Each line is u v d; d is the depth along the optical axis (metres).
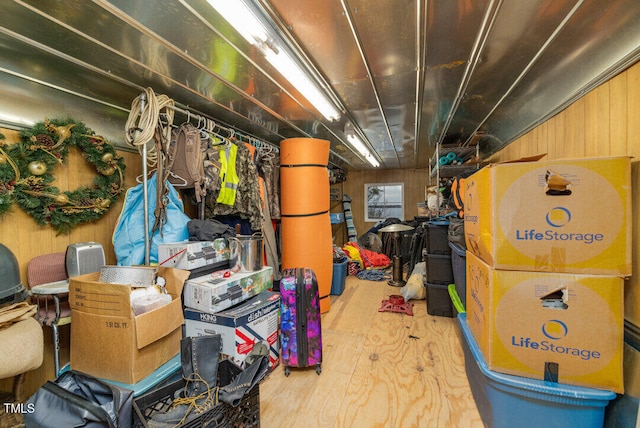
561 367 1.24
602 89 1.44
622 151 1.30
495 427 1.34
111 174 2.16
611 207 1.17
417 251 4.40
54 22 1.33
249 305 1.96
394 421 1.50
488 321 1.37
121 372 1.36
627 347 1.21
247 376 1.35
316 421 1.51
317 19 1.41
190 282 1.87
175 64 1.75
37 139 1.67
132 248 1.99
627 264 1.16
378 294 3.72
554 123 1.97
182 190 2.43
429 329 2.61
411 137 3.82
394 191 6.99
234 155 2.48
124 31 1.42
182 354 1.44
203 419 1.14
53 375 1.85
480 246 1.50
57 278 1.80
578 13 1.26
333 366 2.03
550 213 1.25
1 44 1.46
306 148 2.84
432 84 2.14
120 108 2.21
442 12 1.36
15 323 1.27
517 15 1.35
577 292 1.21
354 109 2.69
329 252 3.02
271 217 3.22
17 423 1.19
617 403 1.21
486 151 3.66
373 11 1.35
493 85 2.10
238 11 1.30
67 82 1.82
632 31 1.17
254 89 2.12
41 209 1.74
